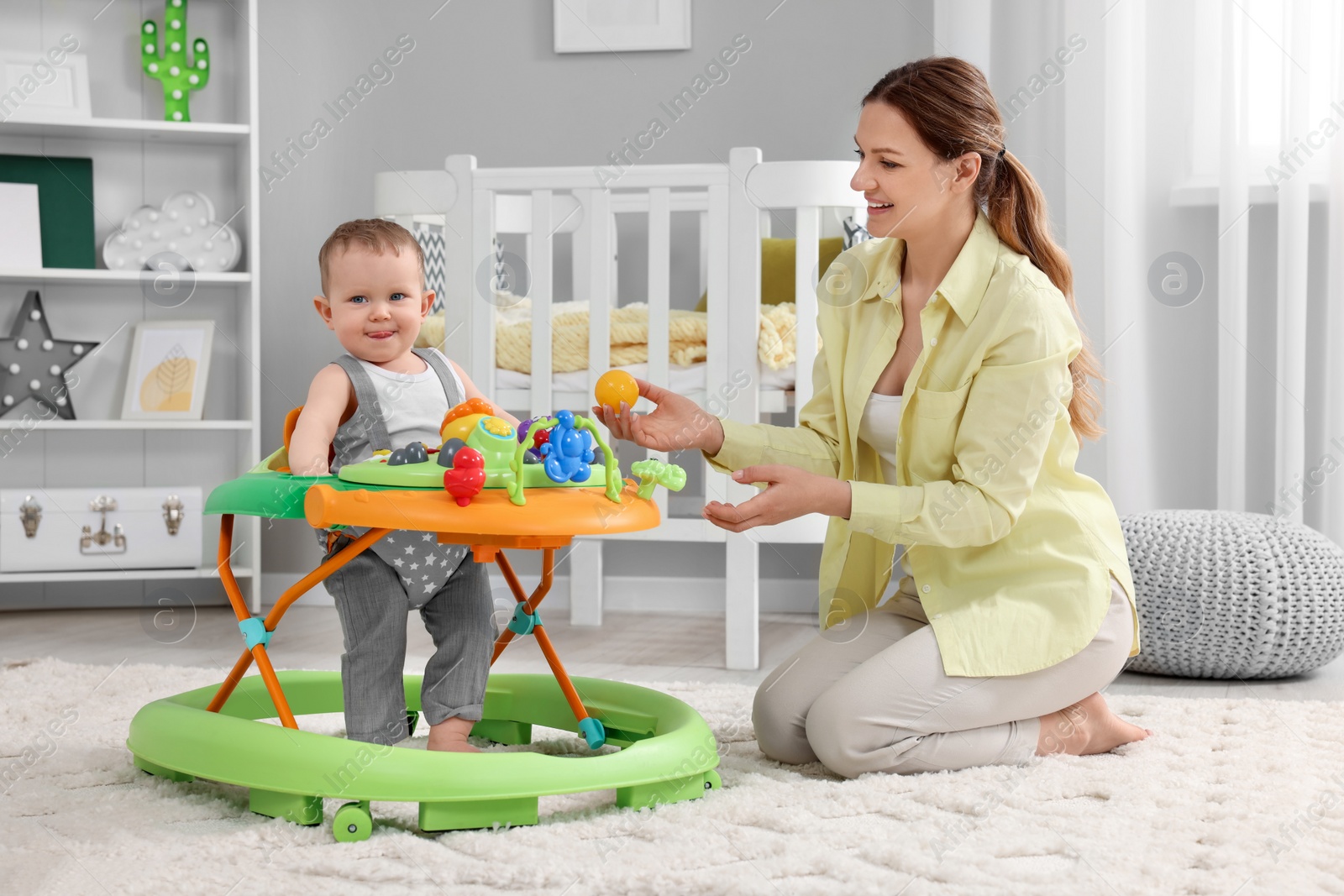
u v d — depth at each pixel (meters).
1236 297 2.28
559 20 2.75
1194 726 1.46
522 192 2.57
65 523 2.52
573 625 2.48
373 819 1.10
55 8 2.68
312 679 1.46
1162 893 0.91
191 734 1.15
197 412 2.65
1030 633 1.25
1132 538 1.93
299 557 2.78
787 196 1.97
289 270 2.81
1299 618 1.81
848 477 1.42
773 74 2.71
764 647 2.23
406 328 1.31
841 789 1.17
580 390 2.09
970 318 1.30
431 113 2.80
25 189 2.65
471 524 1.02
